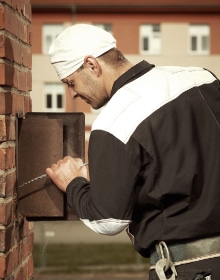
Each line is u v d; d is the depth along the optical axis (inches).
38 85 1153.4
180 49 1209.4
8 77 101.4
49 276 551.2
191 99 96.7
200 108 97.0
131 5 1198.9
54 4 1177.4
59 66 102.4
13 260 105.1
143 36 1200.8
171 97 95.7
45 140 107.7
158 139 93.6
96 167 94.0
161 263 94.7
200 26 1218.6
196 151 94.7
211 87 100.0
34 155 107.7
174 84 97.2
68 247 740.0
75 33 101.0
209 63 1208.8
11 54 103.4
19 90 110.3
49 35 1179.9
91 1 1182.3
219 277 95.0
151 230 95.7
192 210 94.3
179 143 94.2
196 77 100.0
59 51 101.8
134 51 1205.7
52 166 105.3
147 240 95.9
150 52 1204.5
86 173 103.7
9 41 102.1
